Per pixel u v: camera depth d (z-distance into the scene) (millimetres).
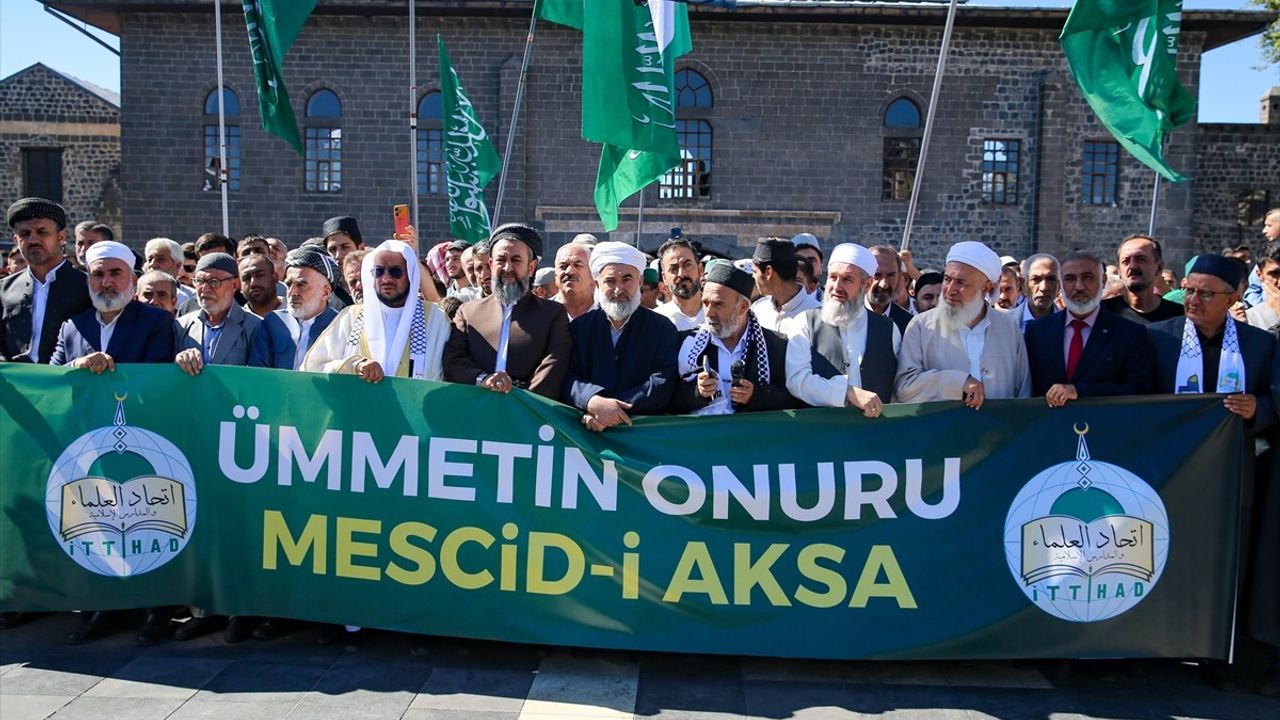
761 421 4219
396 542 4316
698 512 4203
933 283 6789
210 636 4621
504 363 4527
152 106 20484
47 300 4977
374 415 4340
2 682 4066
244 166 20703
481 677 4180
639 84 7008
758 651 4168
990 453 4180
